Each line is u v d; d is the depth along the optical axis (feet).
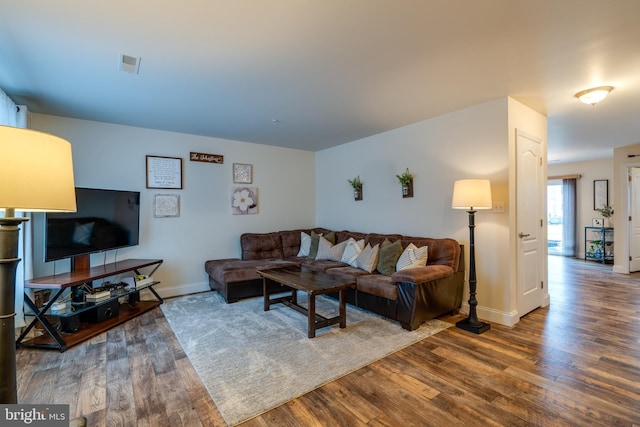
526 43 6.88
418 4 5.54
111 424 5.57
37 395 6.44
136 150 13.41
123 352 8.42
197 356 8.18
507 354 8.17
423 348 8.56
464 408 5.98
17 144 3.50
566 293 14.16
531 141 11.39
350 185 16.75
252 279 13.37
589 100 9.71
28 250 9.61
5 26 6.06
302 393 6.53
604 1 5.45
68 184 4.06
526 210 11.14
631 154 18.15
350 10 5.70
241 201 16.37
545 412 5.84
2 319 3.81
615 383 6.80
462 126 11.37
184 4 5.49
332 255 14.73
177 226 14.39
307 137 15.65
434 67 8.02
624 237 18.54
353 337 9.32
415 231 13.28
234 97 10.04
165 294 13.97
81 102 10.30
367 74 8.42
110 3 5.42
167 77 8.50
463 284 11.50
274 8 5.62
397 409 5.98
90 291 10.19
